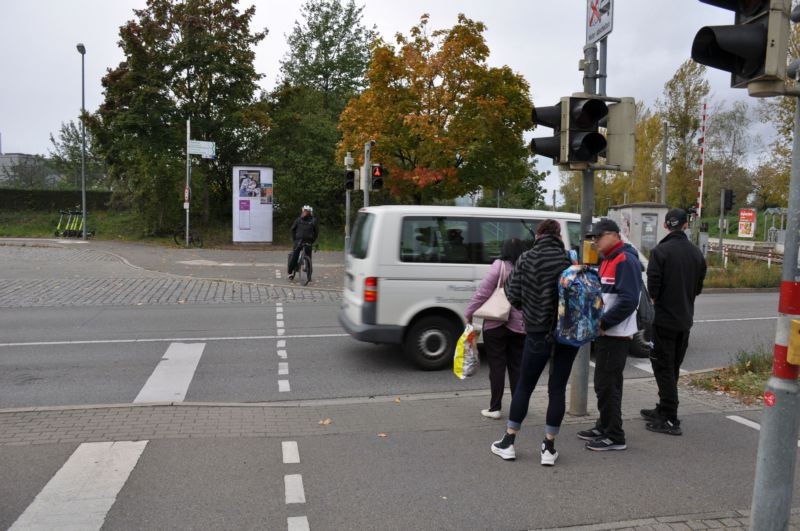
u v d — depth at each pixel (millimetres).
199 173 29750
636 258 4750
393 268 7285
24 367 7355
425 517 3688
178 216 29859
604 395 4816
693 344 9578
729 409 5926
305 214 15664
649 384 6938
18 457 4480
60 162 52938
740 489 4121
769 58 2812
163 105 29000
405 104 16359
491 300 5500
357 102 17453
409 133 16344
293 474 4262
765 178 25656
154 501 3834
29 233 32312
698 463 4566
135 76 28688
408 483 4152
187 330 9695
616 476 4312
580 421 5520
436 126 16172
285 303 12727
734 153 55656
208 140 31250
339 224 33406
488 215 7684
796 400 2881
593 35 5441
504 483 4176
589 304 4277
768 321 11836
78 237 30156
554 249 4480
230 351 8320
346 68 37906
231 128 30672
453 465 4473
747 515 3738
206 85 29922
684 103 31484
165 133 29281
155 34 28781
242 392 6449
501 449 4605
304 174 32031
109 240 28906
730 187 53875
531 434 5172
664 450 4824
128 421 5324
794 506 3846
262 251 25156
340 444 4867
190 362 7676
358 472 4320
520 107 16828
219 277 16344
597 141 5145
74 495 3898
